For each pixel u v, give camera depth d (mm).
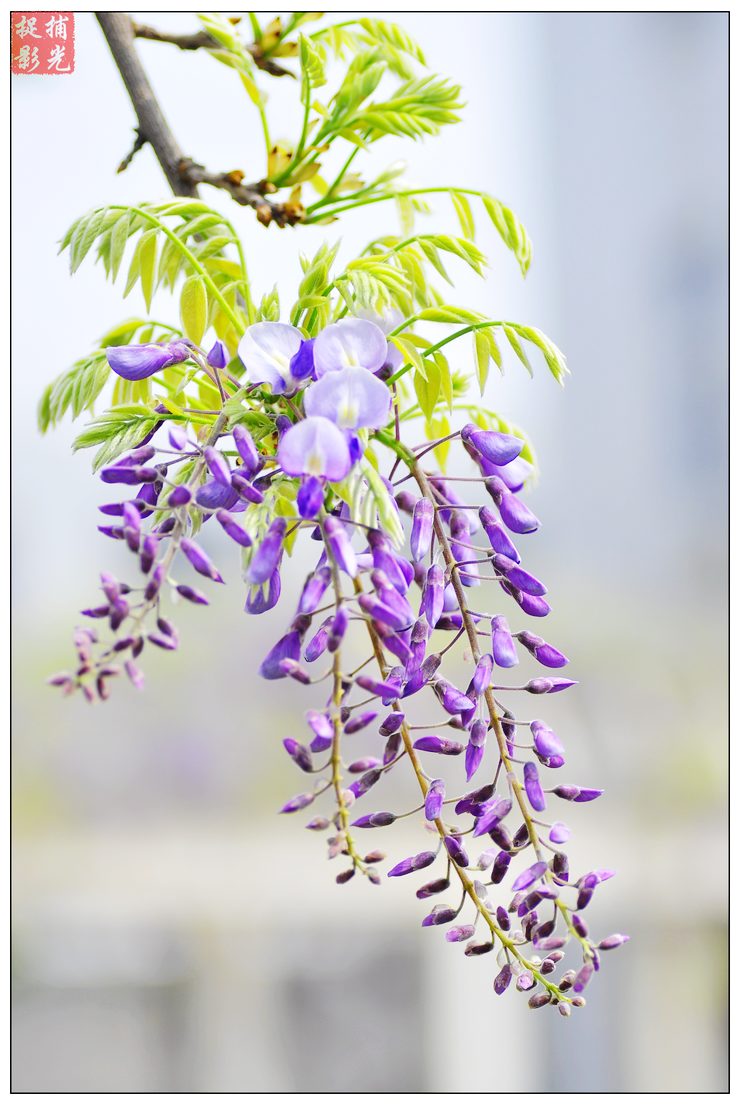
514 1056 3709
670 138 5789
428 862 964
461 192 1312
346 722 917
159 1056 3814
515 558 1041
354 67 1300
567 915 945
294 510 1126
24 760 4086
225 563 1765
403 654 926
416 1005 3734
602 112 5941
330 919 3695
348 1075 3705
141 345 1058
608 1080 3723
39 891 3893
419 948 3715
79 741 4152
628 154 5883
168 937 3812
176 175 1386
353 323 1001
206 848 3883
